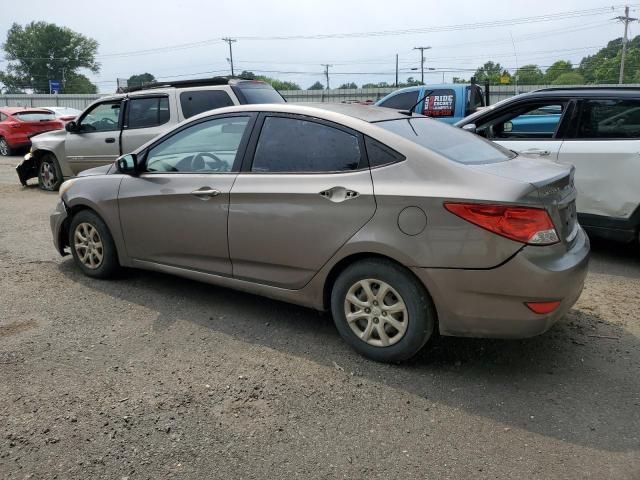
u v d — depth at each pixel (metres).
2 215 8.37
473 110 11.07
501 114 6.39
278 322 4.25
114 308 4.50
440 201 3.22
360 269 3.53
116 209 4.75
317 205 3.62
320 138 3.76
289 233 3.76
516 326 3.19
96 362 3.61
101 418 3.00
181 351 3.78
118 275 5.15
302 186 3.69
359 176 3.53
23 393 3.24
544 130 7.16
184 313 4.41
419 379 3.42
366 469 2.62
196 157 4.34
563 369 3.55
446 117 11.20
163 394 3.24
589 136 5.71
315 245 3.66
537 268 3.09
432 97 11.34
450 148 3.70
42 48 90.19
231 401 3.17
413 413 3.07
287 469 2.62
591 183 5.65
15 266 5.61
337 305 3.70
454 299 3.25
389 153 3.49
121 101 9.21
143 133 8.86
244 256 4.03
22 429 2.90
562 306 3.23
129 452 2.73
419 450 2.76
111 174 4.91
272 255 3.88
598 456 2.71
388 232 3.37
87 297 4.74
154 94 8.81
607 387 3.34
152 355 3.72
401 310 3.45
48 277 5.25
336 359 3.67
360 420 3.01
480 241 3.13
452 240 3.20
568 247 3.41
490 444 2.80
